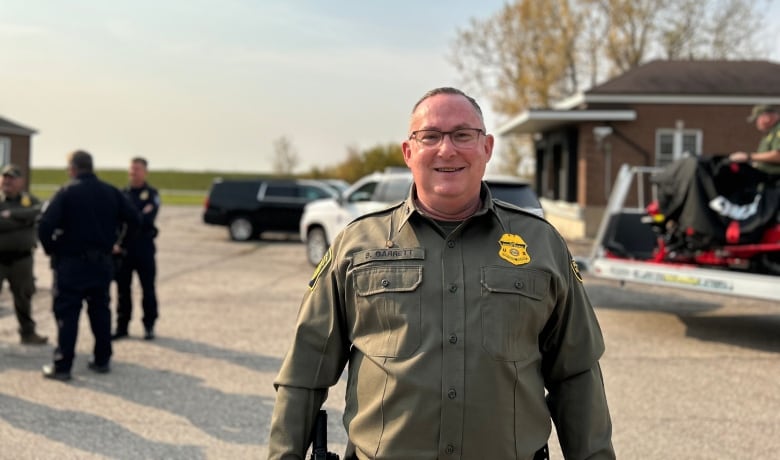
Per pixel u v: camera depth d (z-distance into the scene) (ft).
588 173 65.62
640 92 65.72
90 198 19.56
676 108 66.08
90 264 19.54
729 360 22.18
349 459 7.13
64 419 16.31
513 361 6.51
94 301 19.92
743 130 66.54
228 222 63.52
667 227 26.00
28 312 23.43
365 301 6.72
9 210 22.44
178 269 43.86
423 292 6.58
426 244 6.77
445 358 6.42
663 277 25.58
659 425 16.19
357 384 6.84
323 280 7.20
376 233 7.03
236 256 51.85
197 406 17.34
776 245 22.88
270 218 63.21
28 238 23.04
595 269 27.91
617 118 64.23
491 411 6.40
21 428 15.70
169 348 23.16
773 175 23.31
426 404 6.37
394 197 40.63
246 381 19.52
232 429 15.81
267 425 16.08
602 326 27.32
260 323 27.43
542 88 112.68
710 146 66.54
